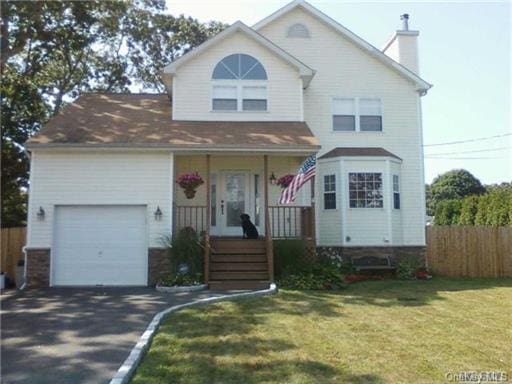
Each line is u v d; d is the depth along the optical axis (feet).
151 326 26.45
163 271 45.09
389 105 59.41
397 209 56.65
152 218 45.83
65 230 45.50
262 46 54.39
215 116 53.16
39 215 45.06
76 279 44.98
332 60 59.52
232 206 52.54
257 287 41.78
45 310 31.96
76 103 57.31
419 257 56.90
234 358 21.06
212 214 52.19
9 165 73.51
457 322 28.55
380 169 55.47
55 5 55.93
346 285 43.39
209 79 53.78
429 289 42.86
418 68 62.54
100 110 55.16
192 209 51.65
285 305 33.58
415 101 59.82
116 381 17.53
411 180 58.44
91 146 45.03
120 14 65.87
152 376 18.75
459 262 57.62
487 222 74.49
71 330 26.13
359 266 53.47
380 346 23.07
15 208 77.56
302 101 54.08
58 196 45.39
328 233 55.31
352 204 54.80
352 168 55.16
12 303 34.88
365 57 59.82
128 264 45.42
